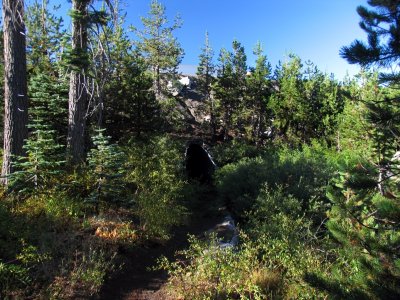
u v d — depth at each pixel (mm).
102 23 10586
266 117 36625
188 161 22844
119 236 8367
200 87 39875
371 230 4035
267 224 9219
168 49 38281
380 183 3779
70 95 12109
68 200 9219
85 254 7109
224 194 14039
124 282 6887
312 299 5000
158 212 10172
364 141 17625
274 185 12422
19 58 10164
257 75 35094
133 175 12211
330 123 31047
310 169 13898
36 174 9477
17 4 9930
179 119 35531
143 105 21328
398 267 3365
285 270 6496
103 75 11047
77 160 11641
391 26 3244
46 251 6730
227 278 5953
